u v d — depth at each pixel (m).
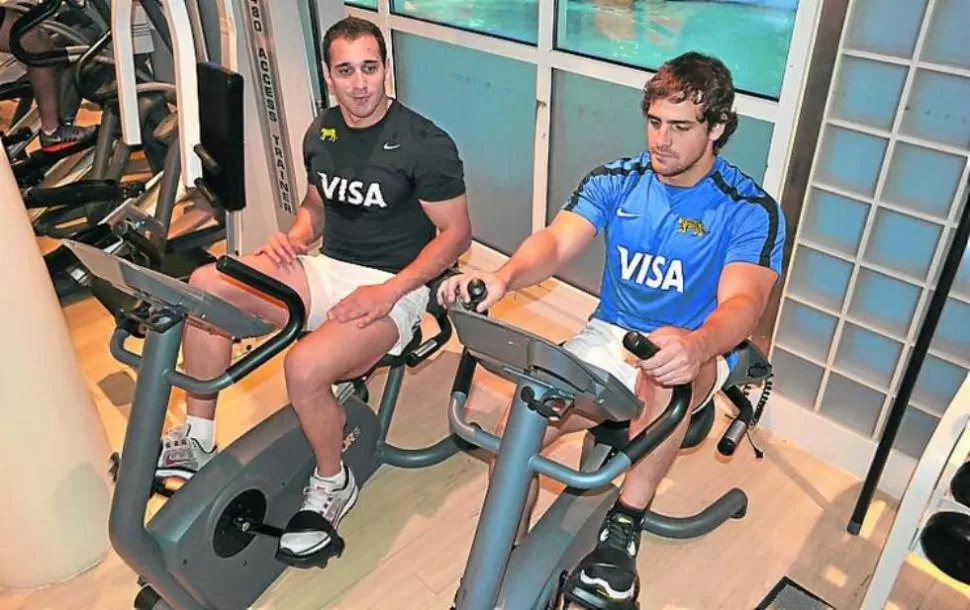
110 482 2.10
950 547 1.43
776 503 2.25
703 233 1.73
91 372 2.74
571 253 1.85
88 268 1.58
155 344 1.55
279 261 2.08
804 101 2.04
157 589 1.75
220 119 2.26
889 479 2.26
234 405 2.60
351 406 2.13
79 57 3.11
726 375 1.84
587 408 1.37
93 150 3.41
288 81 2.76
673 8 2.31
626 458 1.36
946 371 2.08
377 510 2.25
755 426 2.51
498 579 1.48
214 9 2.85
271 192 3.05
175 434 2.05
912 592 1.97
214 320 1.54
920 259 2.02
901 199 1.99
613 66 2.49
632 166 1.83
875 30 1.89
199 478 1.78
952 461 1.43
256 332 1.64
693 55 1.61
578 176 2.81
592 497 1.78
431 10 3.04
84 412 1.99
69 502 1.97
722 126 1.63
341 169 2.06
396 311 2.01
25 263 1.76
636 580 1.74
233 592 1.90
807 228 2.21
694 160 1.65
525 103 2.86
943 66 1.81
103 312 3.08
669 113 1.57
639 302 1.86
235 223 2.52
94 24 3.61
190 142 2.25
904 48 1.86
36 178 3.05
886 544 1.48
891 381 2.19
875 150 2.00
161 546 1.70
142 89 3.18
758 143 2.28
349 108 1.97
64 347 1.91
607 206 1.85
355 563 2.09
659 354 1.29
